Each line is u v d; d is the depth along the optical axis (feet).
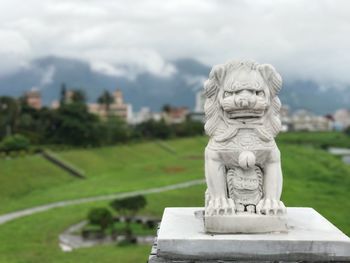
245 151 4.58
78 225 17.87
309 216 4.99
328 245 4.07
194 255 4.12
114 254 13.37
